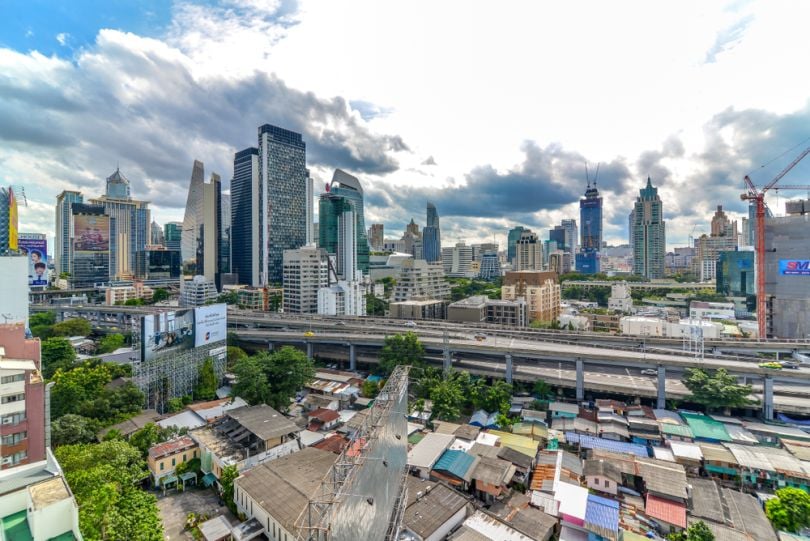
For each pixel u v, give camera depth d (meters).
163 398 99.06
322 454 70.00
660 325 168.12
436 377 109.94
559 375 116.12
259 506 55.88
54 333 172.50
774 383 110.38
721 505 58.69
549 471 68.75
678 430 82.25
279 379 105.75
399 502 40.97
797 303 149.25
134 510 47.97
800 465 68.62
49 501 40.72
